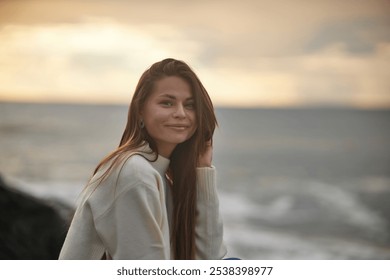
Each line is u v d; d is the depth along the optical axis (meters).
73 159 34.19
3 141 40.00
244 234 16.23
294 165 34.66
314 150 42.69
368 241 15.74
